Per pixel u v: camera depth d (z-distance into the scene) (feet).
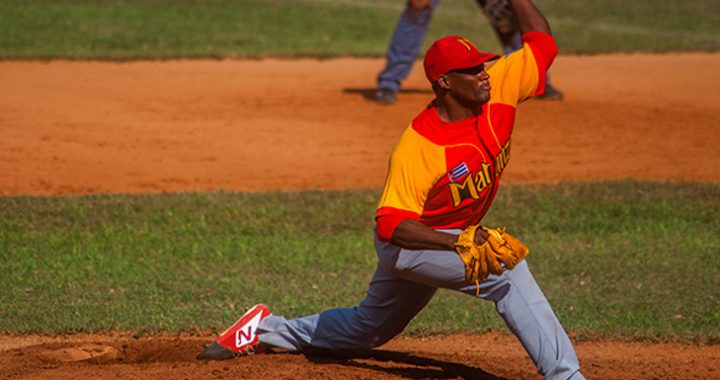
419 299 69.00
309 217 124.26
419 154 60.80
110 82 200.34
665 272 105.60
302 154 156.56
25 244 112.57
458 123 61.36
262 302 95.04
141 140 161.27
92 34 249.34
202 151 156.56
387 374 70.90
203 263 107.55
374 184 141.79
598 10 306.14
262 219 122.72
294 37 255.70
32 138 159.94
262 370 70.08
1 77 200.64
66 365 74.23
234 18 277.44
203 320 89.15
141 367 72.28
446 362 77.30
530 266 107.55
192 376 69.21
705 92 201.46
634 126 175.01
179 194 131.13
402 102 190.49
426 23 187.01
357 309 71.82
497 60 66.54
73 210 123.85
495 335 88.89
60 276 101.86
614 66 226.99
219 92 194.80
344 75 213.25
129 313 90.84
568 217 124.77
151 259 108.17
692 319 91.04
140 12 280.10
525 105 187.52
